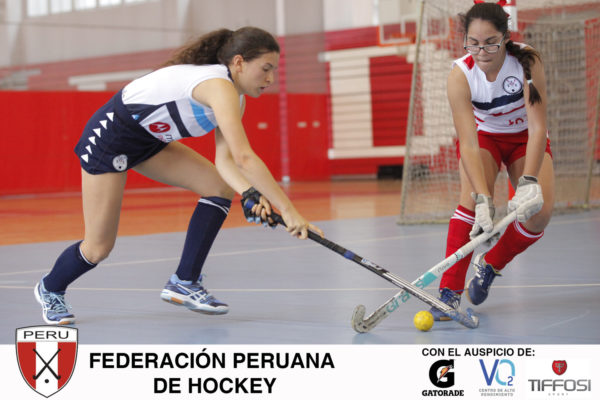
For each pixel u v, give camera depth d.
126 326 3.63
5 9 18.14
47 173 18.67
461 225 3.71
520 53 3.54
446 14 10.38
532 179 3.49
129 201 15.66
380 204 12.73
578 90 11.28
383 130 22.00
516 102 3.64
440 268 3.41
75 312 4.01
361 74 22.23
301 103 22.44
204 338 3.34
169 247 7.23
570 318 3.59
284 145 22.23
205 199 3.65
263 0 21.81
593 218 9.26
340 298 4.29
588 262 5.50
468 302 4.11
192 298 3.70
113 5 19.69
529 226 3.71
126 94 3.41
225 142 3.57
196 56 3.40
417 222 9.12
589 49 11.48
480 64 3.50
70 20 19.03
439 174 11.48
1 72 18.12
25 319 3.84
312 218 10.39
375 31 21.83
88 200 3.54
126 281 5.11
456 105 3.63
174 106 3.33
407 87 21.50
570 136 11.23
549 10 10.79
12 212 13.13
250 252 6.62
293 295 4.42
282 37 22.06
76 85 19.17
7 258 6.73
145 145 3.50
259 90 3.40
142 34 20.09
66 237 8.71
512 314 3.72
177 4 20.45
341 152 22.84
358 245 6.99
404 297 3.40
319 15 22.72
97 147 3.47
